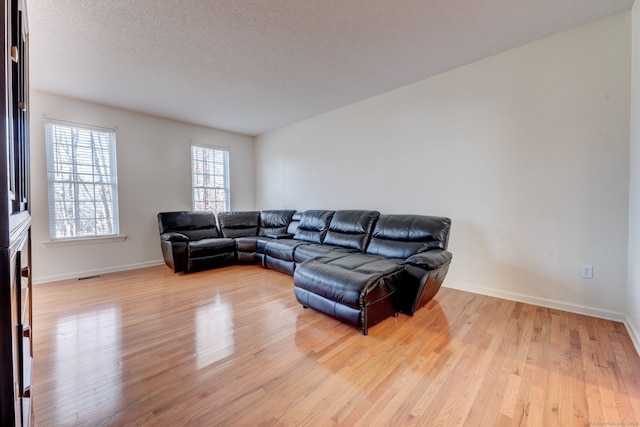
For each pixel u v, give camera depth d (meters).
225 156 5.48
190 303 2.71
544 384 1.48
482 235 2.89
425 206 3.32
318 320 2.33
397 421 1.25
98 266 3.85
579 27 2.32
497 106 2.76
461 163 3.01
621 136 2.18
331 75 3.12
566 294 2.46
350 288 2.08
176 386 1.50
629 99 2.14
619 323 2.19
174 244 3.71
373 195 3.87
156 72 2.97
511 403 1.35
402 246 2.93
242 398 1.41
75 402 1.38
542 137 2.53
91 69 2.88
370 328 2.17
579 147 2.36
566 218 2.44
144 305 2.66
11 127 0.73
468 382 1.51
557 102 2.45
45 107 3.42
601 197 2.28
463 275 3.04
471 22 2.24
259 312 2.50
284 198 5.31
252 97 3.73
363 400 1.39
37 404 1.36
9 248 0.63
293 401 1.38
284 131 5.22
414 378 1.55
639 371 1.57
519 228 2.68
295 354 1.81
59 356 1.79
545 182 2.53
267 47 2.54
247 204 5.82
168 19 2.12
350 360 1.74
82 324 2.25
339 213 3.81
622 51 2.16
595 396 1.38
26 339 1.10
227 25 2.21
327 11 2.07
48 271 3.46
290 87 3.43
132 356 1.79
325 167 4.52
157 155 4.45
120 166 4.05
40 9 1.96
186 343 1.95
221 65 2.85
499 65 2.73
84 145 3.75
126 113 4.11
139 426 1.23
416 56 2.75
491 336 2.01
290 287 3.22
